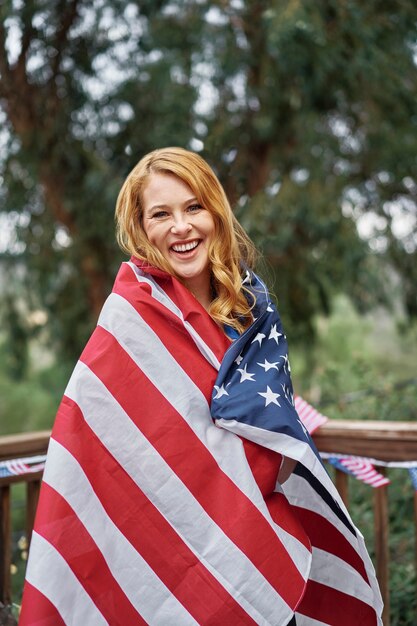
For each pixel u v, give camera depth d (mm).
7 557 2930
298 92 6359
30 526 3031
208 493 2037
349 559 2248
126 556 2008
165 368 2107
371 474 2725
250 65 6566
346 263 6953
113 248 7105
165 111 6664
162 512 2023
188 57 6625
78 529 1978
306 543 2086
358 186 7406
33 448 2947
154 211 2242
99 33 6715
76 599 1958
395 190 7496
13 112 6746
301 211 6504
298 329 7574
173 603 1988
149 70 6730
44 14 6469
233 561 1988
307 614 2289
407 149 6926
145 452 2045
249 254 2525
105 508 2014
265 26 5859
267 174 6922
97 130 7008
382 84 6410
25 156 6898
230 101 6910
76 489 1990
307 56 5809
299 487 2277
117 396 2064
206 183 2270
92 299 7828
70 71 6871
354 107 6844
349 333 14000
